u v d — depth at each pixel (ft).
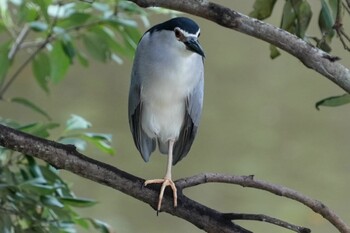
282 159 53.57
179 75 24.86
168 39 24.80
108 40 27.66
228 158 53.16
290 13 22.09
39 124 23.41
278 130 56.85
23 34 28.63
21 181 22.53
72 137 24.50
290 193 19.43
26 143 19.01
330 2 20.92
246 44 67.87
